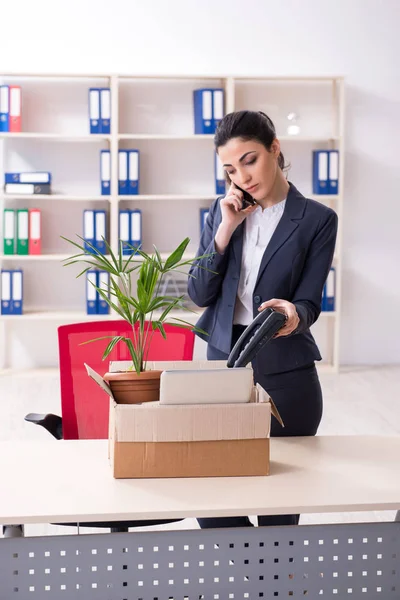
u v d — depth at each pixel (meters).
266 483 1.85
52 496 1.77
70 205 6.28
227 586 1.73
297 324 2.11
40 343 6.39
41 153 6.20
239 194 2.28
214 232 2.45
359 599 1.77
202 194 6.34
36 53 6.12
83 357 2.69
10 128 5.95
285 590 1.75
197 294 2.44
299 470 1.94
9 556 1.67
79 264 6.33
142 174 6.30
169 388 1.85
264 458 1.90
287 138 6.09
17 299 6.08
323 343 6.62
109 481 1.86
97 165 6.25
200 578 1.72
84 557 1.69
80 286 6.37
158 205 6.34
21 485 1.83
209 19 6.21
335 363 6.31
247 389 1.89
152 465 1.87
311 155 6.41
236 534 1.72
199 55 6.24
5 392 5.64
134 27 6.17
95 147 6.23
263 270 2.34
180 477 1.88
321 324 6.60
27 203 6.23
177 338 2.73
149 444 1.86
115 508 1.70
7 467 1.95
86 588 1.70
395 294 6.58
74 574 1.69
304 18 6.27
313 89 6.35
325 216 2.34
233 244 2.38
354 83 6.36
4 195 5.90
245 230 2.39
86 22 6.13
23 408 5.21
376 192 6.47
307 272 2.36
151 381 1.96
